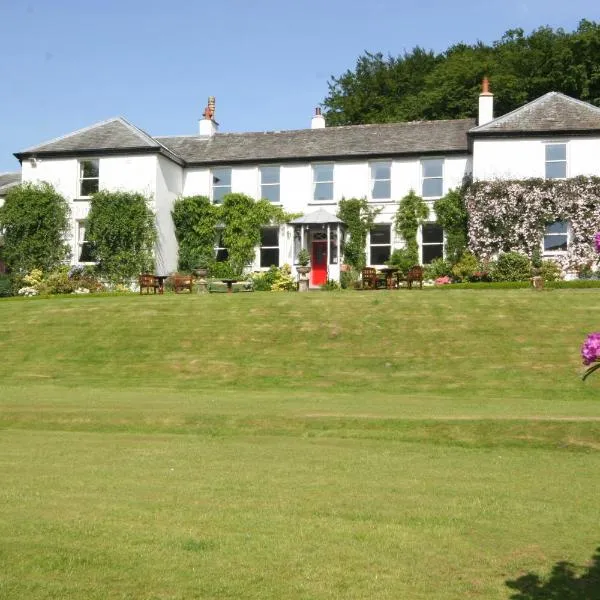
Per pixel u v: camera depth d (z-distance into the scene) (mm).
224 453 11023
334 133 39500
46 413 13727
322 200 37844
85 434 12727
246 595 5809
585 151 33906
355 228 37094
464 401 15594
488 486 9078
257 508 8062
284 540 7023
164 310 25234
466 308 23906
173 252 38594
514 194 33812
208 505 8141
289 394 16906
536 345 20453
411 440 12055
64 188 37812
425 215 36281
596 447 11406
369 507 8133
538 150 34250
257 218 38062
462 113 52000
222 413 13523
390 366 19484
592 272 32844
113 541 6930
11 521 7480
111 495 8516
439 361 19703
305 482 9211
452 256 35688
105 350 21844
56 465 10109
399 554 6695
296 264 37406
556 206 33594
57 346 22406
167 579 6090
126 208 36281
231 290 33031
